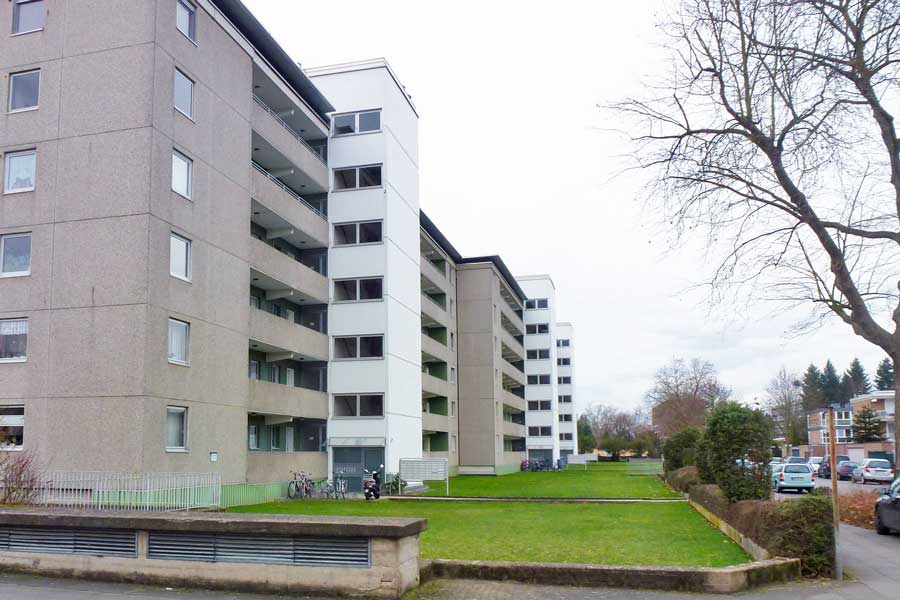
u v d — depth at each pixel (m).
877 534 17.88
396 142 37.84
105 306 21.02
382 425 34.25
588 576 9.87
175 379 21.84
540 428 79.50
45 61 22.73
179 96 23.17
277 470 28.78
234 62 26.55
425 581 9.93
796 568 10.70
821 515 11.03
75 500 19.86
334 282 35.72
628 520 19.88
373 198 35.81
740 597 9.34
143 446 20.23
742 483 16.09
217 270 24.56
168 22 22.64
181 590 9.37
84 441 20.59
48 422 20.97
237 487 24.89
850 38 15.87
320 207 36.44
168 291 21.81
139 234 21.06
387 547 8.89
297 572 9.10
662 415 82.00
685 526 18.12
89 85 22.19
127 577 9.75
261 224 31.61
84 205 21.66
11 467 18.06
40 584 9.70
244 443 25.67
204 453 23.12
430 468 34.69
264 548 9.28
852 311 17.98
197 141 23.83
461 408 58.44
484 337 58.97
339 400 34.78
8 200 22.41
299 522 9.10
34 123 22.52
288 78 32.41
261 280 29.69
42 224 21.95
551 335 81.19
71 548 10.10
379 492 30.50
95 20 22.45
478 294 59.56
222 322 24.69
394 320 36.00
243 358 25.92
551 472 64.06
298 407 30.81
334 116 36.84
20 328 21.81
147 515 9.86
